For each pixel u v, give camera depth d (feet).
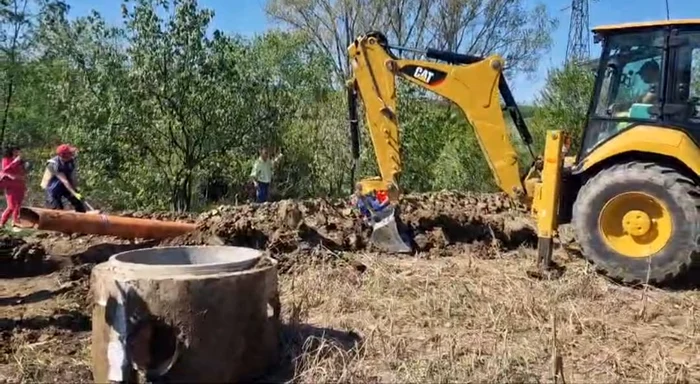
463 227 27.96
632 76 23.35
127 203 53.36
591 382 14.25
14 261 23.88
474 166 59.98
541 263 22.70
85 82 50.29
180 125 51.19
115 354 13.19
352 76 27.25
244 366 13.83
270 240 25.13
